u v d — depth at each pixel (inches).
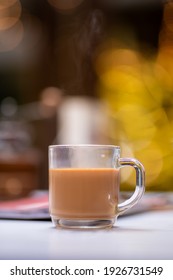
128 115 148.3
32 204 40.4
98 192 29.3
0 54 168.1
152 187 144.9
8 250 22.4
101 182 29.4
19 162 96.1
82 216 29.2
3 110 111.5
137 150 144.7
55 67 167.8
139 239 26.0
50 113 107.2
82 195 29.2
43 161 106.0
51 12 163.0
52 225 32.3
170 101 149.8
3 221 34.7
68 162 29.5
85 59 161.9
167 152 145.3
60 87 165.2
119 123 146.6
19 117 108.7
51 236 27.0
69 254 21.5
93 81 161.2
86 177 29.2
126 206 30.9
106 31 159.2
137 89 154.3
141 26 163.0
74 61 163.3
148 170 144.7
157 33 162.1
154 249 22.8
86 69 161.9
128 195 45.1
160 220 35.7
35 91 171.6
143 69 157.6
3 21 153.0
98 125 108.8
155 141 146.0
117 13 161.9
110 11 160.2
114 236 27.2
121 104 153.9
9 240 25.5
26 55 169.6
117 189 30.7
